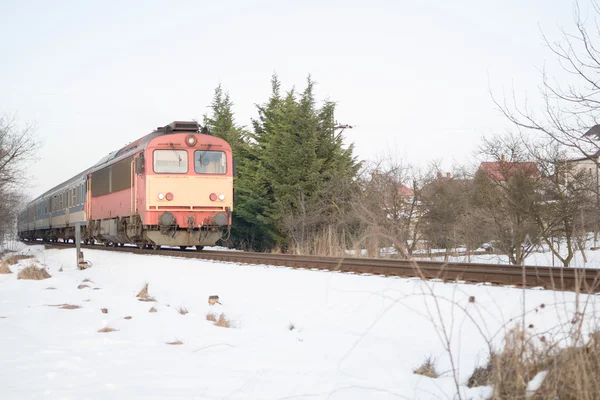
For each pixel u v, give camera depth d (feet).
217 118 123.85
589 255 77.20
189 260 55.47
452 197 90.38
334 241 74.18
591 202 57.21
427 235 92.73
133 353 19.07
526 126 35.63
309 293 33.14
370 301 28.71
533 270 31.12
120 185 75.25
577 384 12.16
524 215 69.56
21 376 15.88
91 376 15.90
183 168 65.82
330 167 94.68
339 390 14.38
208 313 28.40
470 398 13.61
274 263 51.26
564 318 20.70
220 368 16.93
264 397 13.87
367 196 85.56
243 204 96.94
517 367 13.21
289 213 90.02
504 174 73.05
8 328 23.61
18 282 43.14
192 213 65.87
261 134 107.76
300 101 95.45
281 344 20.68
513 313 23.30
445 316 24.23
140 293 34.58
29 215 172.86
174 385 14.94
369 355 18.63
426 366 16.87
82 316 27.09
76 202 103.60
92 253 74.02
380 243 69.56
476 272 33.86
